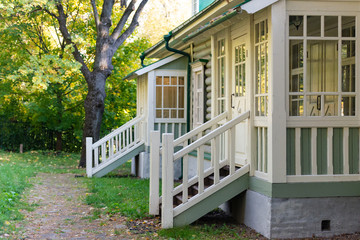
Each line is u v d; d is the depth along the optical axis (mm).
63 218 7719
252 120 7176
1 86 19281
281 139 6434
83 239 6383
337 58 6645
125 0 18297
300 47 6562
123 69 21203
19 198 9133
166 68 13289
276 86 6422
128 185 11516
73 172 14508
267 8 6707
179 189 7523
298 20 6523
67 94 21172
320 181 6555
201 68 11648
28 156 19031
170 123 13375
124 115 23438
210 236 6562
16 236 6379
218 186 7070
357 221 6641
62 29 16375
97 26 16312
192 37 8734
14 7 16094
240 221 7508
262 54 6988
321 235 6535
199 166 7043
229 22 7191
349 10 6562
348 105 6664
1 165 13961
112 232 6766
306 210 6508
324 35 6586
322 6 6527
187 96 13266
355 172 6676
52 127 20625
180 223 6926
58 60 15617
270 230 6414
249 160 7211
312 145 6559
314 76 6613
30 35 18453
